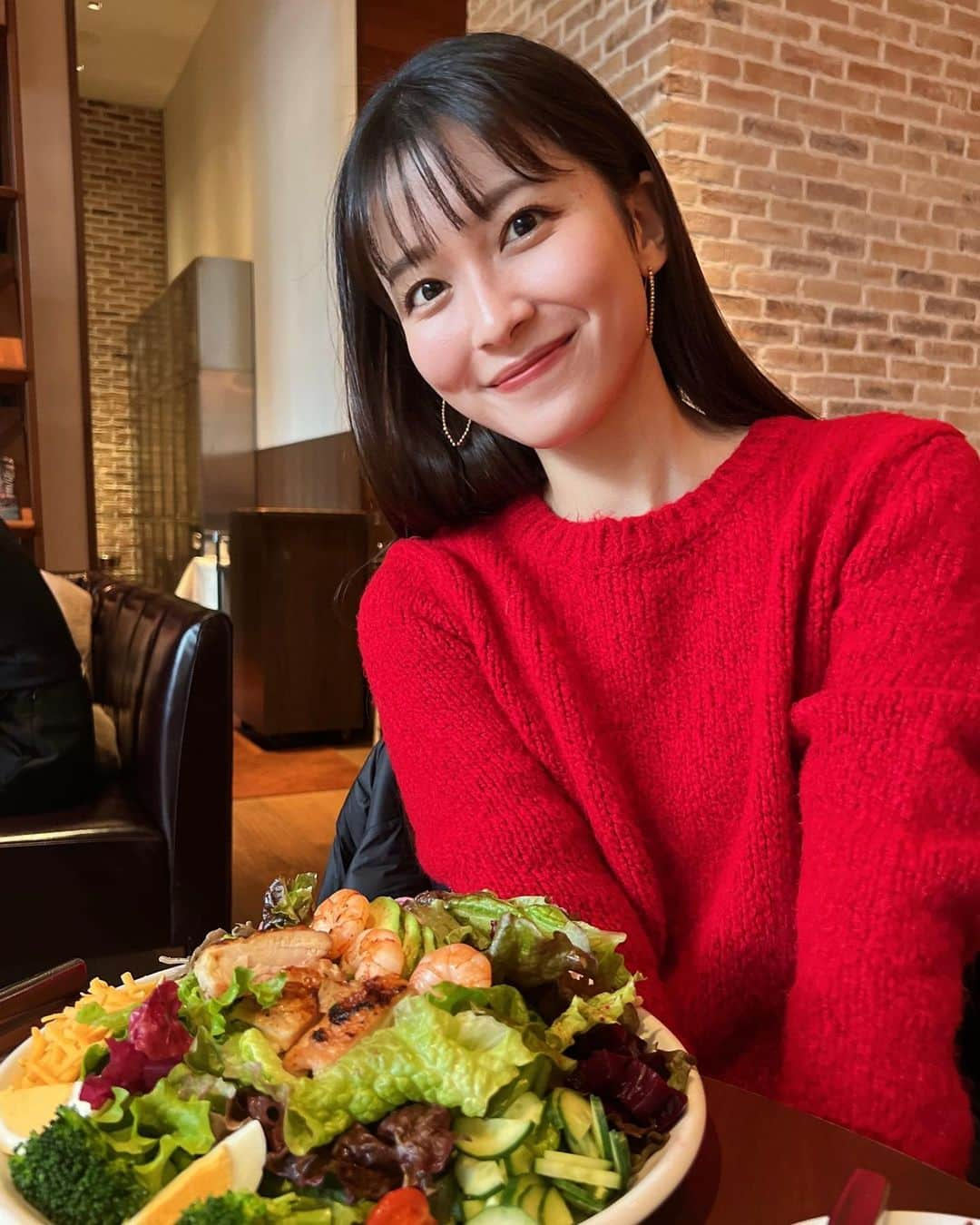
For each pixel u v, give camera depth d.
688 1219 0.39
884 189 3.46
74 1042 0.45
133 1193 0.35
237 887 2.46
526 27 3.62
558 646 0.76
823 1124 0.45
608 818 0.70
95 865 1.58
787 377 3.39
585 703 0.74
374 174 0.67
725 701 0.72
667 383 0.84
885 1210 0.37
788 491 0.73
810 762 0.64
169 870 1.64
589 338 0.66
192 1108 0.37
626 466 0.78
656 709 0.74
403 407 0.86
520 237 0.65
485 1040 0.38
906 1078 0.53
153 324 6.20
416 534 0.91
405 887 0.93
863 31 3.33
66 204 3.57
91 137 6.98
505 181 0.63
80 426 3.64
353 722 4.12
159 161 7.24
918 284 3.58
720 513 0.73
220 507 5.45
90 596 2.23
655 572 0.73
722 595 0.73
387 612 0.81
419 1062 0.37
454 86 0.64
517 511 0.84
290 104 4.69
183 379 5.61
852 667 0.64
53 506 3.62
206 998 0.41
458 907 0.48
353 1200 0.34
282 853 2.71
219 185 5.98
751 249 3.25
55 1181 0.34
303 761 3.79
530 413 0.69
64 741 1.63
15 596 1.57
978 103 3.59
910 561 0.65
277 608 3.94
